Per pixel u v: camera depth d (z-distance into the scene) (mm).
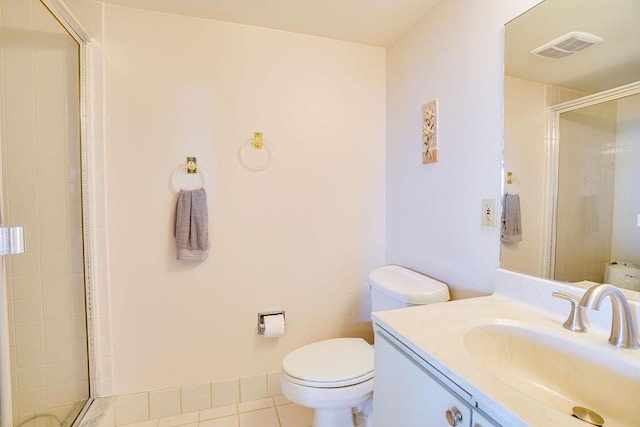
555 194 988
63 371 1420
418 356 796
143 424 1553
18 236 1087
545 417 528
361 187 1884
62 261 1412
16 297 1273
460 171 1336
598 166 881
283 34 1709
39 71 1312
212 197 1635
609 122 856
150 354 1588
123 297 1542
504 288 1133
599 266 885
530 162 1062
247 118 1668
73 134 1431
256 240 1714
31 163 1299
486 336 918
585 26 907
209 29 1601
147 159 1542
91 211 1483
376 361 1001
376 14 1546
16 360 1276
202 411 1650
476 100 1246
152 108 1539
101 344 1522
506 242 1141
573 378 805
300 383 1253
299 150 1761
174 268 1600
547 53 998
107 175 1498
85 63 1444
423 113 1559
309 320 1824
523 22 1063
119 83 1497
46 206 1363
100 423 1384
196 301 1639
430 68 1507
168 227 1581
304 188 1781
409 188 1693
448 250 1415
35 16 1272
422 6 1481
